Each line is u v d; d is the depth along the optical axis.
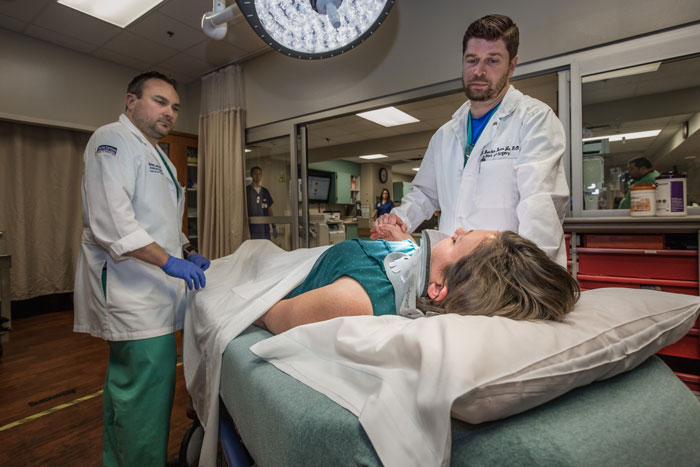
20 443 1.55
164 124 1.30
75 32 3.29
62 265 3.81
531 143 1.18
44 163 3.69
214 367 0.84
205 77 3.89
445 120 5.21
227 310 0.96
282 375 0.61
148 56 3.69
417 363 0.46
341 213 9.33
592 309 0.59
